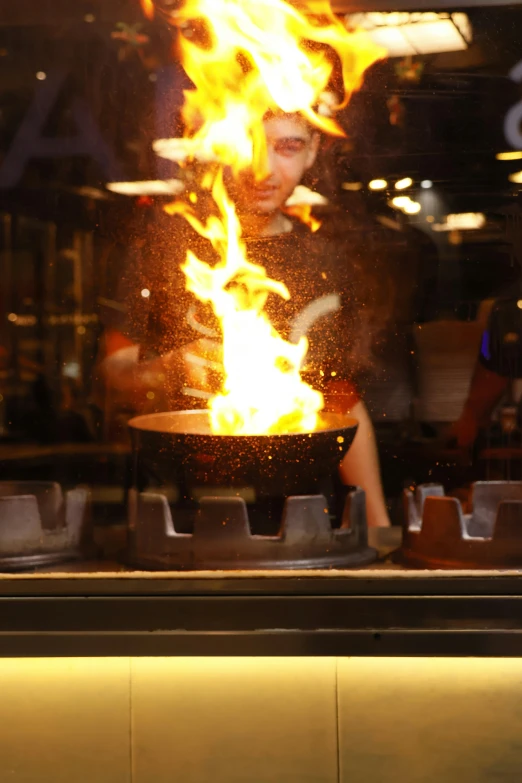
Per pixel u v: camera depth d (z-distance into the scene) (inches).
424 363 43.1
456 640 32.3
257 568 33.8
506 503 34.4
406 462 43.1
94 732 35.8
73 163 45.2
